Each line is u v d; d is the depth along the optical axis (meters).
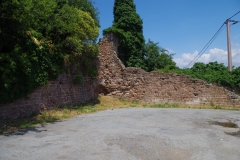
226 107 15.95
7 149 5.65
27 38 10.28
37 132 7.58
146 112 13.07
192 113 12.63
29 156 5.14
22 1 7.98
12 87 9.43
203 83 16.95
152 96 18.25
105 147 5.83
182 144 6.13
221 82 16.83
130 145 6.00
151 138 6.73
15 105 9.96
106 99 18.41
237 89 16.67
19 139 6.64
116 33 21.38
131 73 19.02
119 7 25.22
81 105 15.17
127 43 23.05
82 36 14.16
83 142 6.30
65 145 6.02
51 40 12.62
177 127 8.49
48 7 9.83
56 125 8.85
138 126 8.65
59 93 13.34
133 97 18.80
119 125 8.84
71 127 8.44
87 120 10.10
